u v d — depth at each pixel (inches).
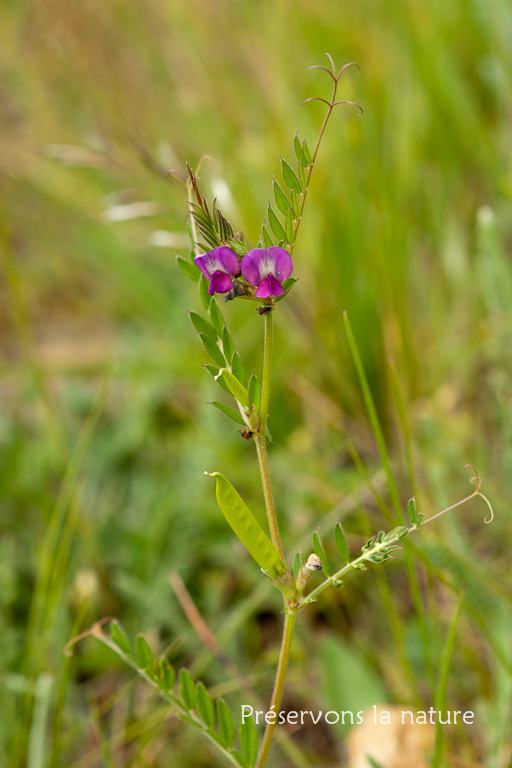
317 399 42.7
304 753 31.0
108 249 51.8
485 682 30.0
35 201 63.2
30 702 29.4
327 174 43.3
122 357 45.1
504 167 46.0
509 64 45.4
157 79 61.6
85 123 59.7
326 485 37.7
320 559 24.2
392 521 28.1
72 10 61.1
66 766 31.2
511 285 31.7
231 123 53.8
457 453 33.3
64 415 47.4
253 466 39.4
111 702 30.1
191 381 45.4
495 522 32.4
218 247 23.5
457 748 29.4
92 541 36.0
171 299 51.0
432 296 44.8
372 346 41.2
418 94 48.7
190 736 31.1
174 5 60.1
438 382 41.6
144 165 38.0
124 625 35.3
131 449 44.4
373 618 33.9
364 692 30.5
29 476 42.1
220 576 36.7
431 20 52.1
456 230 46.4
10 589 32.0
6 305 60.0
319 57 52.1
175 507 37.7
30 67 62.6
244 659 33.5
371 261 41.3
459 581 30.8
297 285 44.5
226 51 57.2
